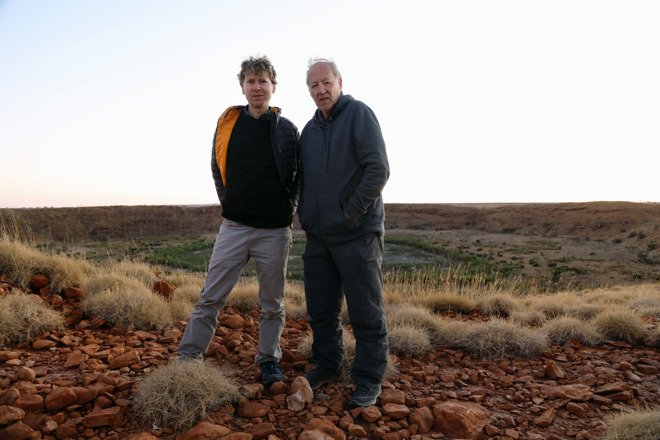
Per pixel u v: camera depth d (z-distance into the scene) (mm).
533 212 81000
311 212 2418
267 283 2676
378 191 2270
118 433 1927
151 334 3447
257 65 2488
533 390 2734
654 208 67438
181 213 82250
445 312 5559
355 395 2373
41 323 3184
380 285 2484
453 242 60219
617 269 36188
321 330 2635
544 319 5000
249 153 2521
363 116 2338
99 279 4273
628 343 3930
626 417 2066
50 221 62500
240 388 2432
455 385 2830
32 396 2076
